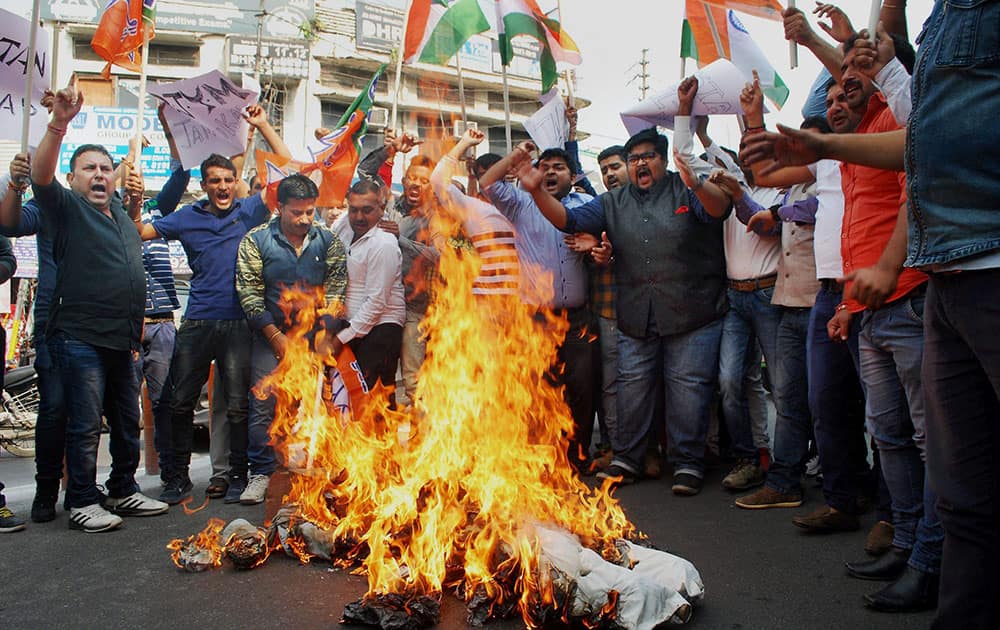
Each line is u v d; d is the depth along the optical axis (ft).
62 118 12.92
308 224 16.17
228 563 11.15
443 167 16.71
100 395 13.73
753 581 10.16
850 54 9.13
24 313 47.60
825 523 12.23
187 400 15.71
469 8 19.13
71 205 13.66
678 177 16.05
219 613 9.31
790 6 10.39
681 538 12.16
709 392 15.51
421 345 17.49
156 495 16.28
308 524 11.30
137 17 16.62
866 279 7.33
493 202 16.40
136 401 14.66
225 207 16.63
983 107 5.96
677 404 15.53
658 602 8.42
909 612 8.98
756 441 16.40
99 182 13.98
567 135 19.62
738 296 15.47
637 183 16.01
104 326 13.66
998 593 6.38
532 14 18.88
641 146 15.90
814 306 12.13
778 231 14.64
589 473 17.10
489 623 8.77
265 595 9.87
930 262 6.27
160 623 9.04
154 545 12.29
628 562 9.58
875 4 9.07
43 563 11.42
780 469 14.07
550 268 16.38
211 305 15.74
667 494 15.25
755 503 14.01
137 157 16.37
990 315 6.02
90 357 13.53
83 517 13.24
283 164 19.45
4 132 14.44
